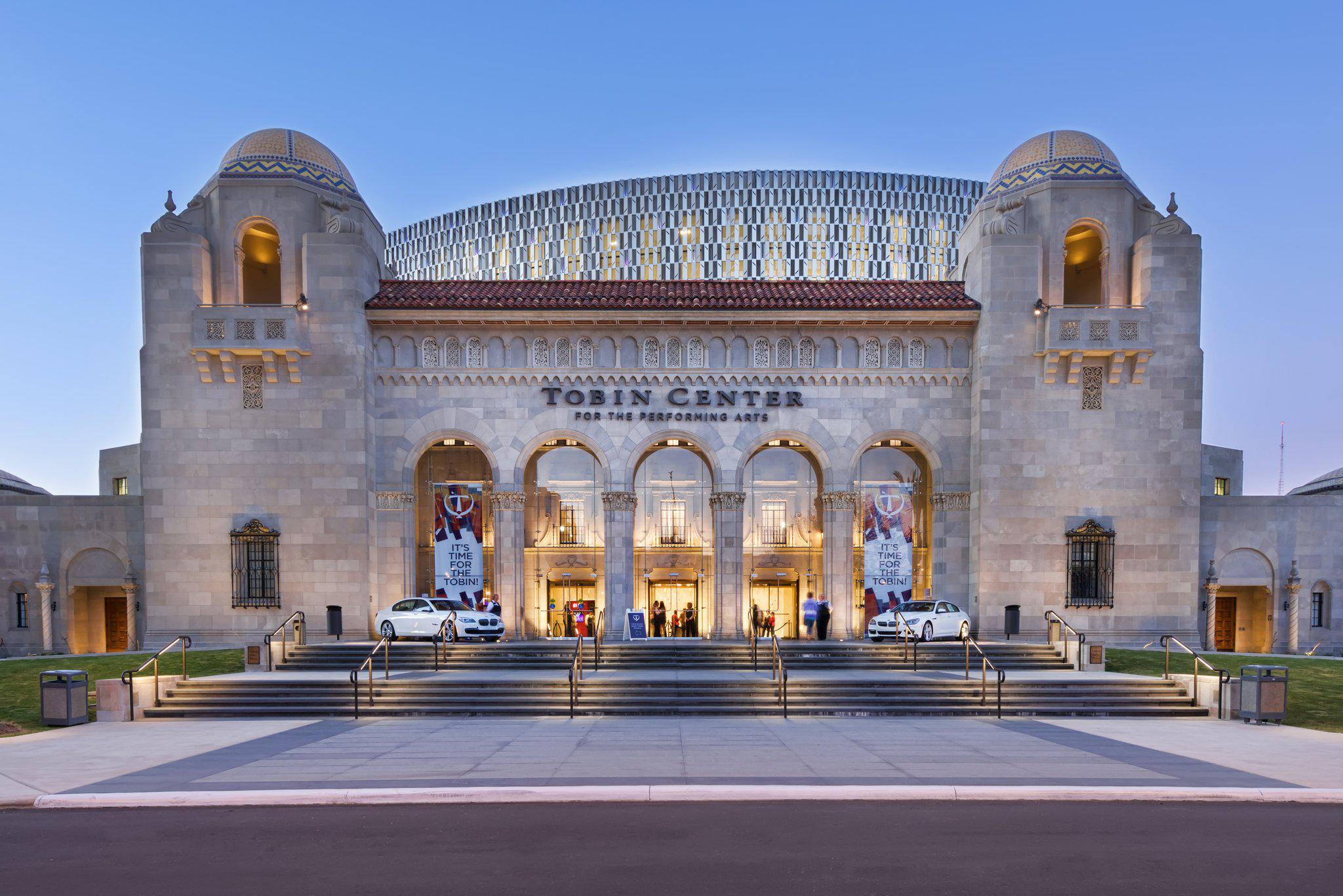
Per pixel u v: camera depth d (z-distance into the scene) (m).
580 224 113.12
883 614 27.70
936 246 111.25
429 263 124.56
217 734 17.11
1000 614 27.97
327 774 13.04
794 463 38.09
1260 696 18.58
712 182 109.62
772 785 12.14
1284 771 13.30
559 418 29.55
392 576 29.03
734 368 29.67
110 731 17.70
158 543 28.08
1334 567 30.42
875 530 29.73
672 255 109.75
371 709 19.69
